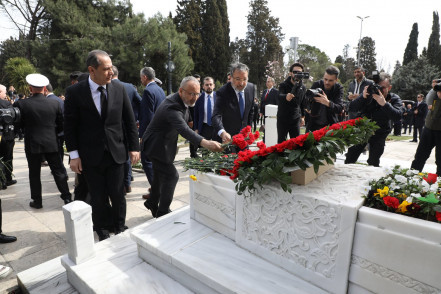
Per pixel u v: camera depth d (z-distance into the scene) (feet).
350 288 4.93
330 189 5.35
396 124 40.96
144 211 11.78
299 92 11.94
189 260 6.09
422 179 5.30
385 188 4.73
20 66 58.29
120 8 78.07
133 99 14.20
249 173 5.71
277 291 5.16
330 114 12.47
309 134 5.19
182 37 77.10
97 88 8.23
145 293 6.10
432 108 11.75
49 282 7.17
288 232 5.55
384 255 4.40
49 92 15.11
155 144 8.92
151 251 6.77
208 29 104.37
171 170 9.25
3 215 11.46
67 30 69.26
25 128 11.57
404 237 4.16
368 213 4.47
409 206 4.37
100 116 8.32
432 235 3.92
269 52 129.39
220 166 7.14
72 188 14.99
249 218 6.26
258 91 127.44
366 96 11.23
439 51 112.27
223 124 11.19
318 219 5.02
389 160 17.53
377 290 4.58
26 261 8.30
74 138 8.40
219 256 6.25
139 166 18.81
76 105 8.18
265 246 6.06
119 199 9.05
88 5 72.54
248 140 7.79
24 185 15.49
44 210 11.96
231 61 113.50
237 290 5.17
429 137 12.00
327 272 5.08
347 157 12.16
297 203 5.28
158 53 74.02
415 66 94.73
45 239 9.54
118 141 8.73
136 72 71.26
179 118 8.45
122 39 69.87
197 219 7.91
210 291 5.79
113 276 6.63
